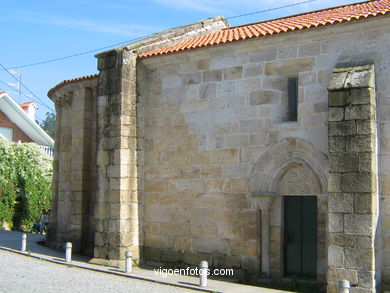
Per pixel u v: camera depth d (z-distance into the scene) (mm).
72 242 19219
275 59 14367
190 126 15898
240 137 14820
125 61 16656
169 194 16172
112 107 16672
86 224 19203
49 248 20641
